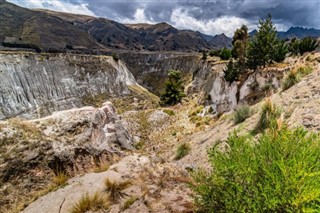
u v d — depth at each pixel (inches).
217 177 143.8
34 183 321.1
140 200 219.1
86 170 370.0
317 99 299.9
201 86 2500.0
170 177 268.8
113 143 607.5
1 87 2422.5
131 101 3553.2
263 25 1175.6
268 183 120.8
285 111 329.1
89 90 3422.7
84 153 397.7
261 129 333.1
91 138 451.5
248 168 130.7
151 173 283.0
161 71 6540.4
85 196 242.1
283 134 140.5
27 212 246.2
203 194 151.4
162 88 5767.7
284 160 122.6
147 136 1323.8
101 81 3622.0
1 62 2581.2
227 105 1222.3
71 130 434.3
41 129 406.0
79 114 482.0
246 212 126.8
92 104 3289.9
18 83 2628.0
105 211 209.2
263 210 119.4
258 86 1014.4
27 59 2908.5
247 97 1022.4
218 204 144.3
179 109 1927.9
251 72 1182.3
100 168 324.2
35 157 338.3
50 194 271.6
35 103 2694.4
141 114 1785.2
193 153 498.6
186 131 1184.8
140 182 259.0
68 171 353.7
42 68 3014.3
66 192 262.8
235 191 133.6
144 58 7593.5
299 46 1595.7
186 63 5713.6
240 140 152.5
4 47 5812.0
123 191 239.5
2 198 290.7
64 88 3149.6
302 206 111.3
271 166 130.6
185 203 204.2
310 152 126.1
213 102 1483.8
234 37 1726.1
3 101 2380.7
